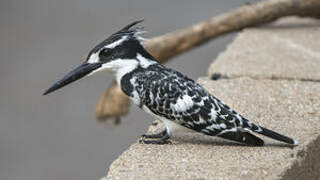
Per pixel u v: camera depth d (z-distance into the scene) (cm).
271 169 769
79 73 848
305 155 821
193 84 830
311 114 939
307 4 1333
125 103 1259
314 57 1167
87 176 1722
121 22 2373
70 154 1819
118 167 790
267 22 1338
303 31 1327
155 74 827
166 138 844
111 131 1827
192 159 803
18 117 1973
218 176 757
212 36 1315
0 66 2198
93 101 1994
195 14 2339
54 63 2172
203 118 809
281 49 1213
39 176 1733
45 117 1959
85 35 2317
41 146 1858
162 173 769
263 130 809
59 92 2062
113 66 841
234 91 1028
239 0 2428
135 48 842
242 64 1137
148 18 2338
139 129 1811
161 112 823
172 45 1298
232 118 809
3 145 1858
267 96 1005
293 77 1079
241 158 799
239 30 1337
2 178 1728
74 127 1902
